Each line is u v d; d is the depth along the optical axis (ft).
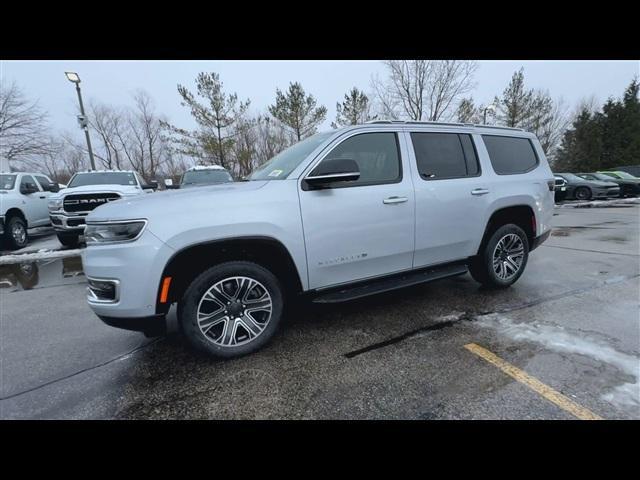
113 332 10.41
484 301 11.71
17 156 77.46
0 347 9.53
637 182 56.80
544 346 8.45
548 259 17.42
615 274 14.42
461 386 6.97
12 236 25.95
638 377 7.05
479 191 11.17
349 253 9.15
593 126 113.09
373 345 8.86
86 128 46.68
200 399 6.89
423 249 10.38
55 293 14.96
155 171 126.41
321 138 9.53
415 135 10.26
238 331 8.48
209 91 71.36
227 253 8.29
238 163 82.23
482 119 78.43
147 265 7.18
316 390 7.06
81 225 23.97
